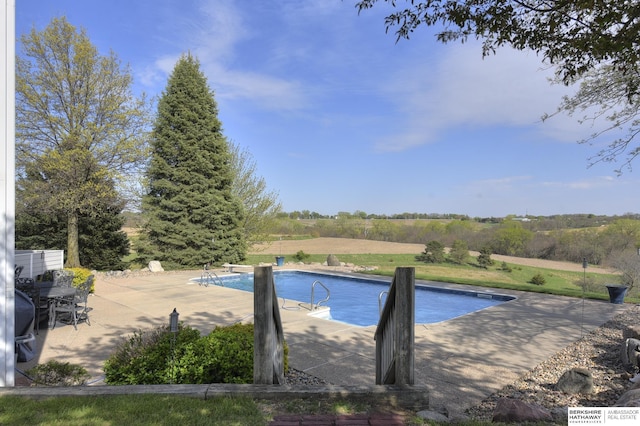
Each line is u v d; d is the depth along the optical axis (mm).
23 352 5004
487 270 21297
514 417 3074
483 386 4383
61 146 14211
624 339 5582
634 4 2623
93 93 15031
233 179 20188
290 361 5227
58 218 17812
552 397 4055
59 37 14203
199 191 18609
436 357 5457
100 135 14914
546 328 7230
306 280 16906
